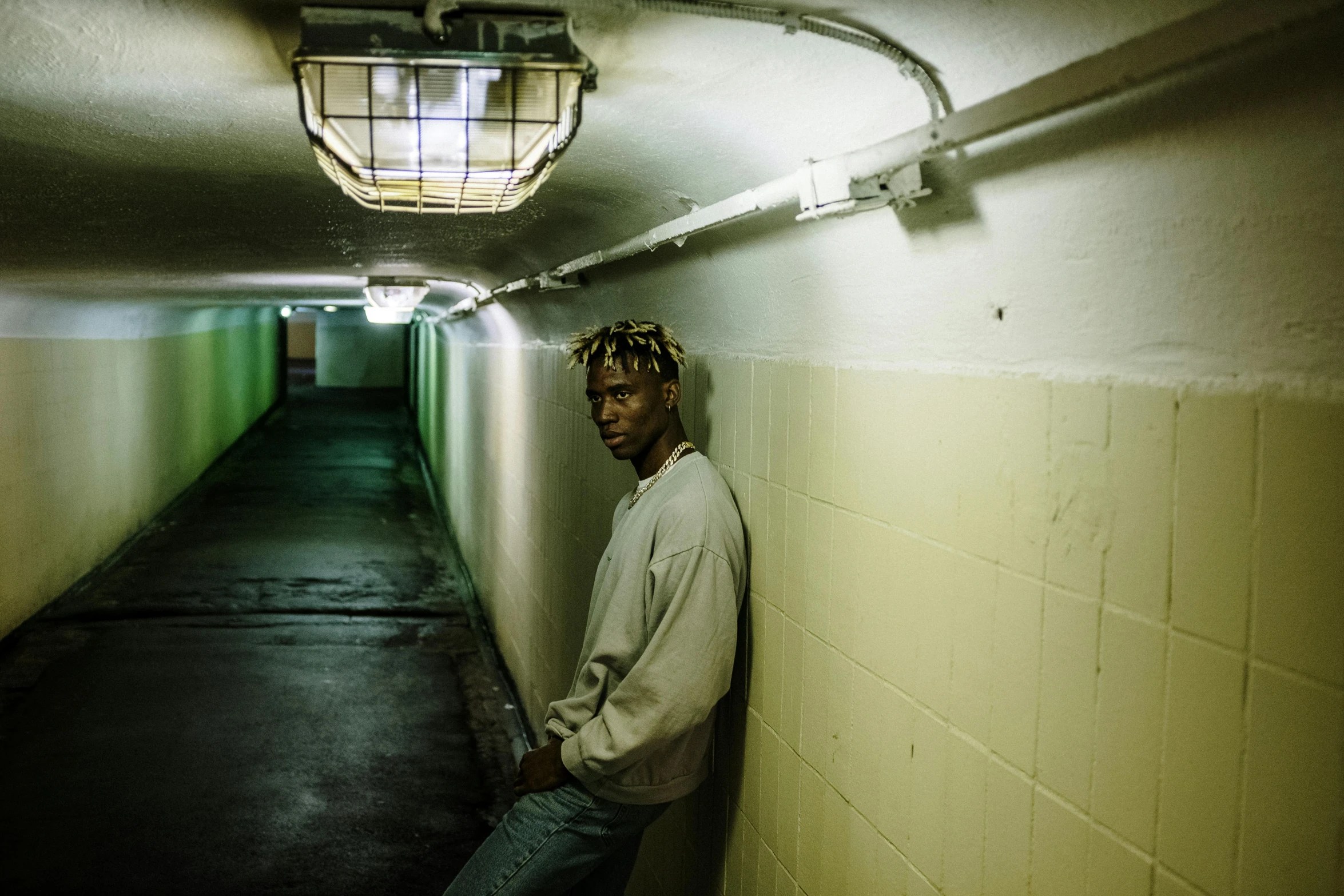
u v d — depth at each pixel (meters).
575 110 1.46
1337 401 0.95
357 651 6.89
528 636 5.58
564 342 4.69
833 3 1.32
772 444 2.35
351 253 4.69
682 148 2.15
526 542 5.77
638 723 2.14
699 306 2.80
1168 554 1.17
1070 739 1.35
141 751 5.12
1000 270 1.47
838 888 2.03
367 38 1.37
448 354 12.08
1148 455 1.21
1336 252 0.94
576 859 2.32
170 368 11.77
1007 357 1.49
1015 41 1.27
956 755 1.62
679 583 2.20
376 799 4.68
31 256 4.55
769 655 2.38
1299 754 1.00
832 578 2.05
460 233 3.87
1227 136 1.04
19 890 3.81
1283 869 1.02
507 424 6.73
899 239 1.71
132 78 1.80
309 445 17.70
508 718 5.77
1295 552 1.00
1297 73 0.94
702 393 2.86
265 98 1.93
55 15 1.47
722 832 2.66
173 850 4.15
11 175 2.72
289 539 10.42
